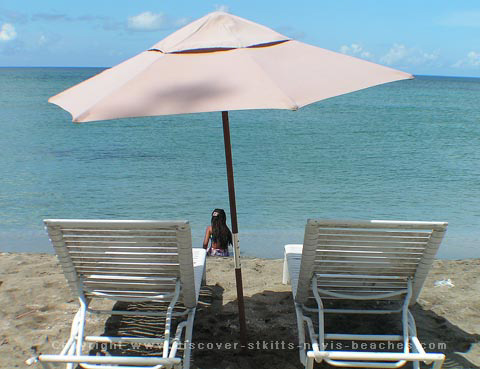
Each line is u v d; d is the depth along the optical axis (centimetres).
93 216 954
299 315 342
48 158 1638
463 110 4509
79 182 1260
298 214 984
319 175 1390
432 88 11325
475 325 386
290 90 235
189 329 331
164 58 279
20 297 435
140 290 345
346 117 3491
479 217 977
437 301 430
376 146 2038
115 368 291
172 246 317
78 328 321
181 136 2294
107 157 1675
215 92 234
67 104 272
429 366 332
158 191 1167
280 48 288
